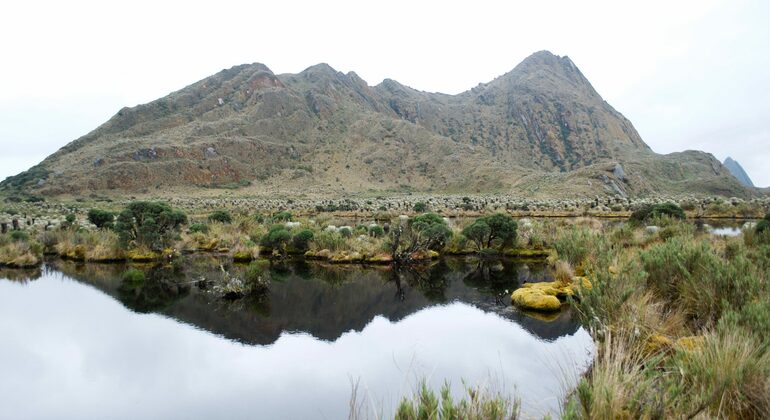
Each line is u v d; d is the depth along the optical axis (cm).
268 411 663
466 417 354
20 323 1138
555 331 948
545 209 4938
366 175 13462
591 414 347
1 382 794
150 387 761
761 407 372
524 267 1839
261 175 12312
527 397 576
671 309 685
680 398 364
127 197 9062
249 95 16525
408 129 15838
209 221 3356
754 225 1628
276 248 2238
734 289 645
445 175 13275
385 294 1411
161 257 2156
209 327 1088
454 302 1270
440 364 784
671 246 855
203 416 657
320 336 999
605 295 671
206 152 11838
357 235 2505
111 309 1266
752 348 425
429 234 2084
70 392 746
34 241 2277
